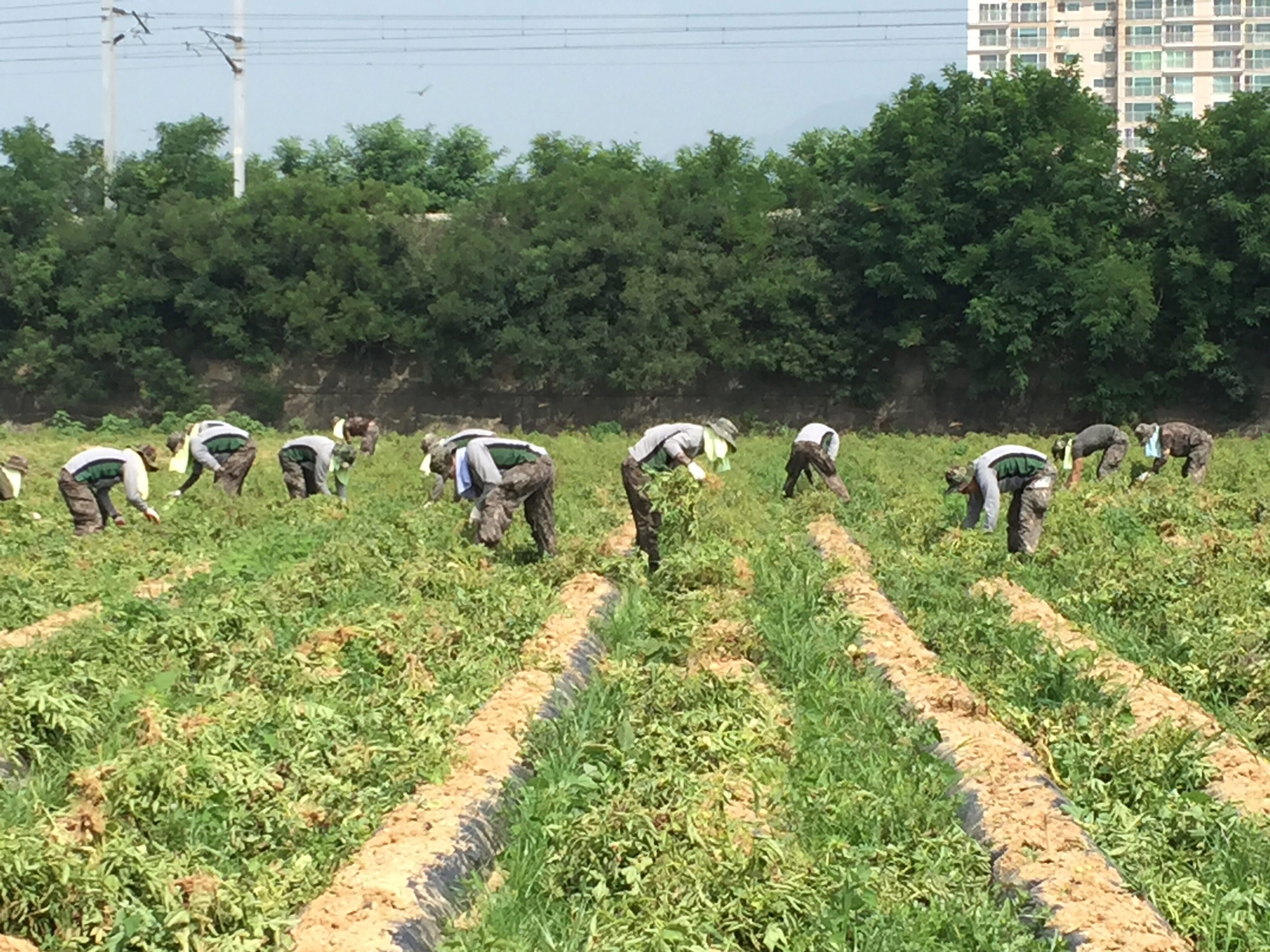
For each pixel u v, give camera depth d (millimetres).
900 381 44188
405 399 46031
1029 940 6992
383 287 44750
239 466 21438
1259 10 95500
